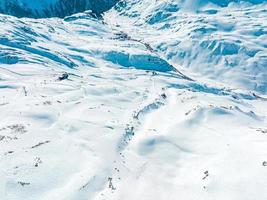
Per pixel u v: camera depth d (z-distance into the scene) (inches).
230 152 1851.6
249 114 3245.6
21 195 1451.8
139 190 1605.6
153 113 2878.9
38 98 2834.6
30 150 1819.6
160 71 6889.8
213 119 2447.1
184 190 1581.0
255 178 1523.1
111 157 1851.6
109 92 3353.8
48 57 5531.5
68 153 1844.2
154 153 1987.0
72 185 1558.8
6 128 2101.4
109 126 2273.6
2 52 4840.1
